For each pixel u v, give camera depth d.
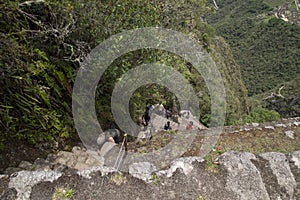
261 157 3.54
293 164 3.50
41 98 4.26
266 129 7.33
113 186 3.03
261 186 3.20
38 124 4.20
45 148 4.15
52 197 2.85
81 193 2.93
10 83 3.76
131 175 3.15
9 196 2.79
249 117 13.91
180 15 6.70
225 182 3.21
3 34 3.19
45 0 3.49
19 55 3.44
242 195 3.12
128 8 4.47
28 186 2.88
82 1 3.90
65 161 3.99
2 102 3.88
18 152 3.84
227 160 3.43
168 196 3.04
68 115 4.66
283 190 3.24
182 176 3.21
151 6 5.07
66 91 4.70
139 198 2.98
